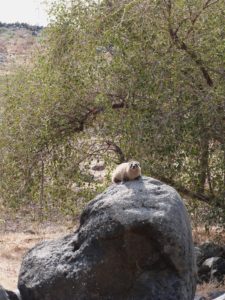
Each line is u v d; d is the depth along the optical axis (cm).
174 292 1448
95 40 2411
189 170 2306
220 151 2259
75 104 2577
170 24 2286
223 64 2233
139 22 2284
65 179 2625
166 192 1492
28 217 3531
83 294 1481
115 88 2416
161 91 2205
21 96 2595
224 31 2205
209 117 2155
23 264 1591
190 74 2262
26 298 1540
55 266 1526
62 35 2581
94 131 2595
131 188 1497
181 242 1445
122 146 2347
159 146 2212
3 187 2667
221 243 2531
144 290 1455
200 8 2289
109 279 1472
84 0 2555
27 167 2630
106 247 1466
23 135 2572
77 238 1542
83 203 2588
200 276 2289
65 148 2656
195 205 2442
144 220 1423
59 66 2567
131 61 2264
